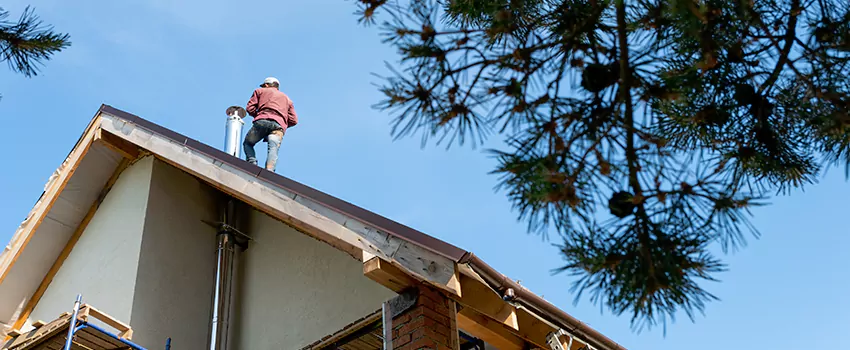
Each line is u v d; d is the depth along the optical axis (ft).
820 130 9.02
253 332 24.56
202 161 24.39
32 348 23.29
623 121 8.47
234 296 26.05
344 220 19.02
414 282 18.22
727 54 9.20
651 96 8.50
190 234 27.27
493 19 9.07
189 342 24.79
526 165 8.13
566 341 18.75
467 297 17.69
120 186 29.01
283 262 25.57
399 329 18.01
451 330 18.13
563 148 8.41
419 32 8.91
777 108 9.34
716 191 8.32
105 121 29.27
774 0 9.06
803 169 9.36
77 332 22.33
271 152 28.91
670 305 8.07
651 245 8.14
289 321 23.75
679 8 7.85
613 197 8.43
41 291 29.58
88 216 30.04
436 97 8.71
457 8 9.71
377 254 17.80
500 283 16.56
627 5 8.95
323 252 24.43
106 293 25.39
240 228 27.96
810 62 8.93
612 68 8.59
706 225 8.22
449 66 8.85
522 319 18.88
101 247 27.53
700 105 9.39
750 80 9.22
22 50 11.61
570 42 8.97
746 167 9.31
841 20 8.70
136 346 22.89
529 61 8.83
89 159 29.45
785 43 8.96
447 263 16.60
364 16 9.17
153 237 26.21
